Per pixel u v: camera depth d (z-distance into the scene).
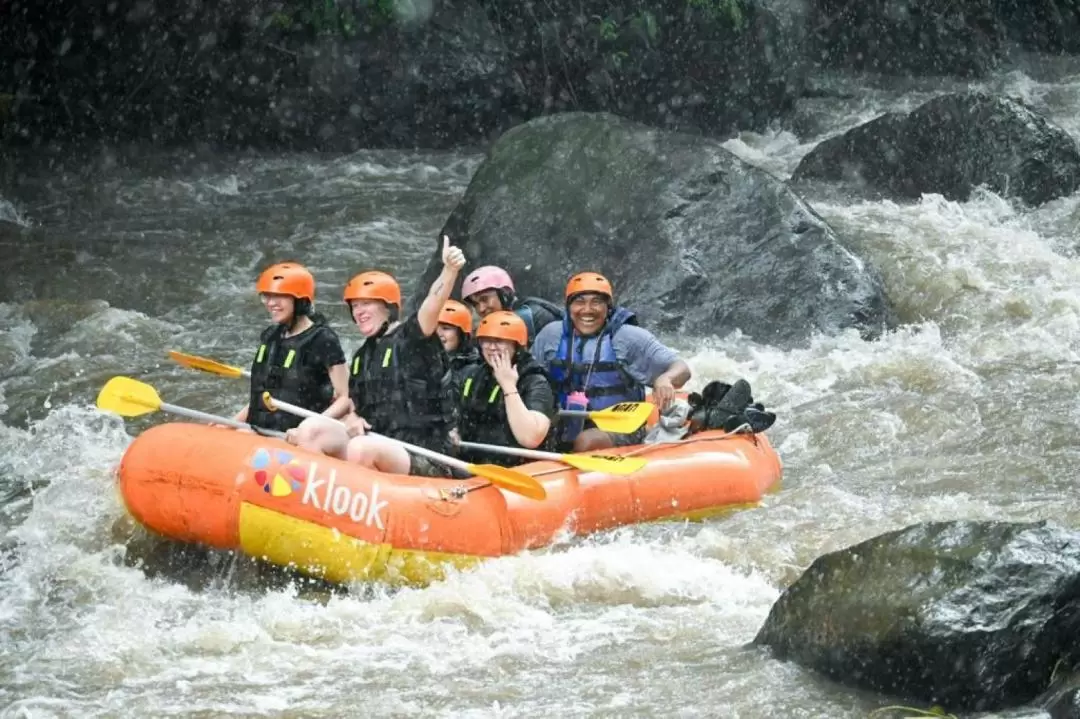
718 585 19.50
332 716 15.78
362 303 21.75
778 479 23.89
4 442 26.56
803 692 15.88
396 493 19.70
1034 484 23.39
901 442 26.08
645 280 34.19
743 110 63.44
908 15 73.88
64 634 18.33
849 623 15.95
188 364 23.38
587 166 36.56
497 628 18.31
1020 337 32.06
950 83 72.50
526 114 61.38
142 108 57.66
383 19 57.56
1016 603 15.43
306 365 21.61
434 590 19.19
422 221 47.16
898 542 16.47
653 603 19.16
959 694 15.29
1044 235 40.94
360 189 52.09
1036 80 73.00
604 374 23.83
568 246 35.44
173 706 16.08
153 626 18.56
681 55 62.62
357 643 17.91
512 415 21.44
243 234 45.06
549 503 20.73
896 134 46.66
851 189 46.62
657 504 21.67
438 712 15.84
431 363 21.59
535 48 62.31
